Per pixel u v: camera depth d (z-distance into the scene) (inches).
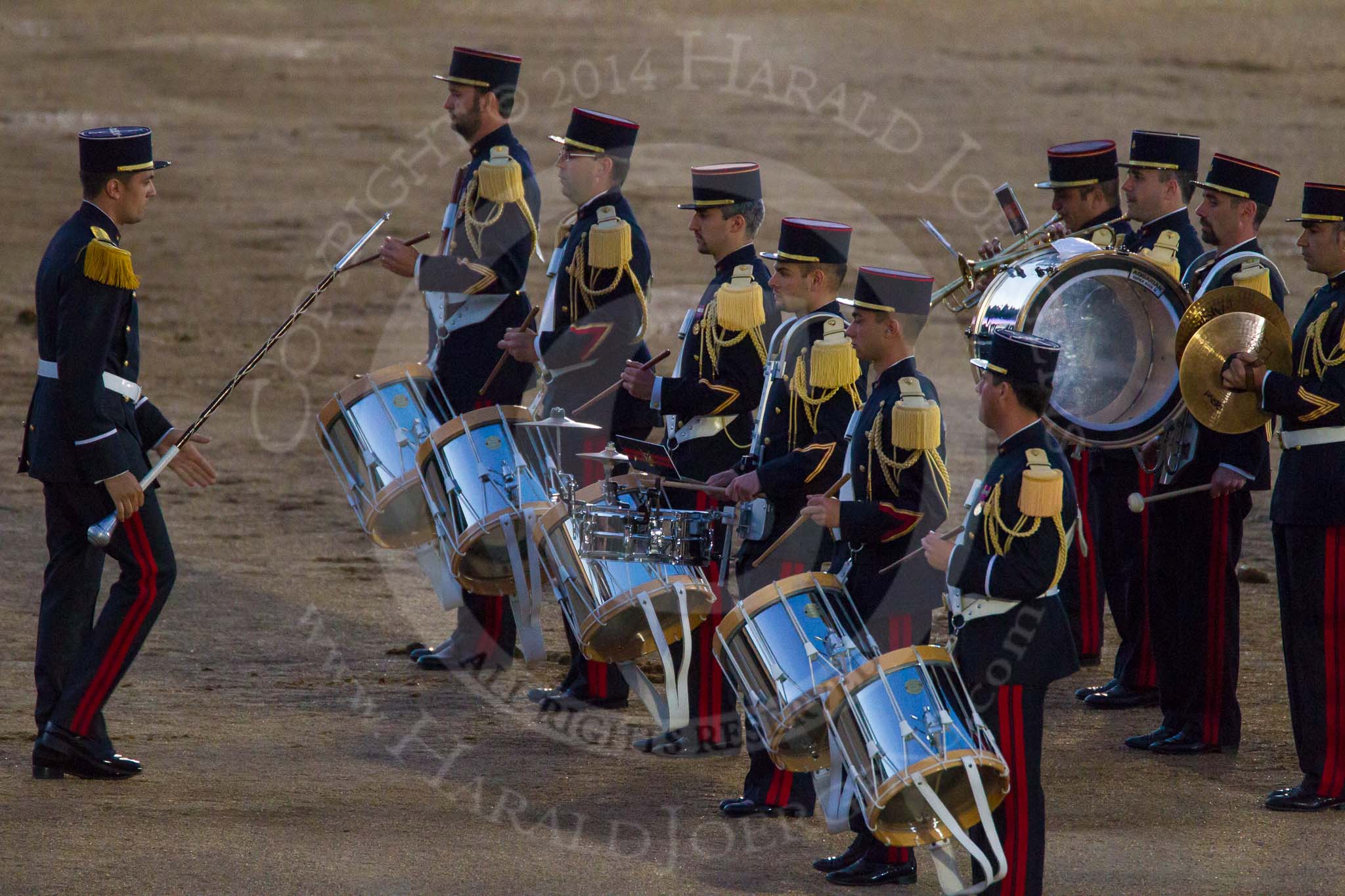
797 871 828.0
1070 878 806.5
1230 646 1016.9
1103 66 4874.5
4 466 1768.0
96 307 908.0
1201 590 1012.5
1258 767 994.7
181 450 972.6
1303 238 934.4
